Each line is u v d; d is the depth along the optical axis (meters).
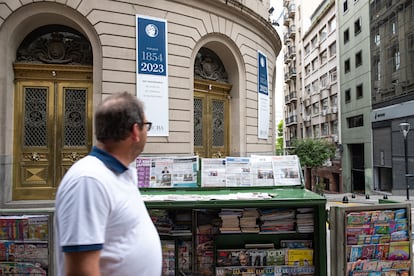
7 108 9.55
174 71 11.02
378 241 3.79
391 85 25.62
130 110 2.01
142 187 4.36
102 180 1.80
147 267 1.93
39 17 9.96
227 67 13.59
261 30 14.63
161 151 10.58
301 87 48.38
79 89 10.31
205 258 4.06
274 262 3.99
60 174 10.03
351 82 32.38
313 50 42.81
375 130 28.09
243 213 3.99
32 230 3.58
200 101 12.48
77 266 1.67
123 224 1.85
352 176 33.34
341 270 3.71
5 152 9.44
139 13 10.47
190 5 11.48
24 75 10.01
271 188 4.52
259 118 14.20
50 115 10.10
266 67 15.09
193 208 3.74
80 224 1.70
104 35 10.06
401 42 24.31
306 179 45.75
